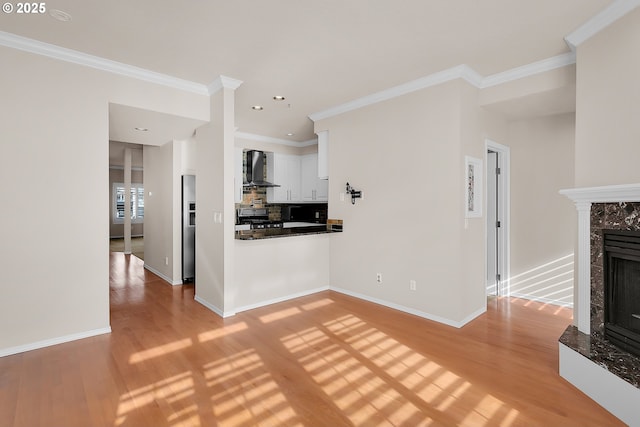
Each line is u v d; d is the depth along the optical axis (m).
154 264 6.01
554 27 2.52
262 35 2.65
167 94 3.54
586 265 2.49
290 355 2.73
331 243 4.80
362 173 4.30
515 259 4.38
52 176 2.88
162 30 2.57
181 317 3.64
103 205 3.15
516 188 4.34
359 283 4.39
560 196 4.03
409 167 3.74
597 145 2.38
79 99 3.00
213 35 2.65
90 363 2.58
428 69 3.33
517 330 3.27
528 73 3.25
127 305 4.08
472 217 3.57
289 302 4.21
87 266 3.07
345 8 2.28
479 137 3.67
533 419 1.92
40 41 2.74
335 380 2.35
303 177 7.18
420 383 2.31
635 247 2.15
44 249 2.86
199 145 4.15
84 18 2.40
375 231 4.15
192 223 5.30
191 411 2.01
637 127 2.11
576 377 2.24
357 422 1.91
